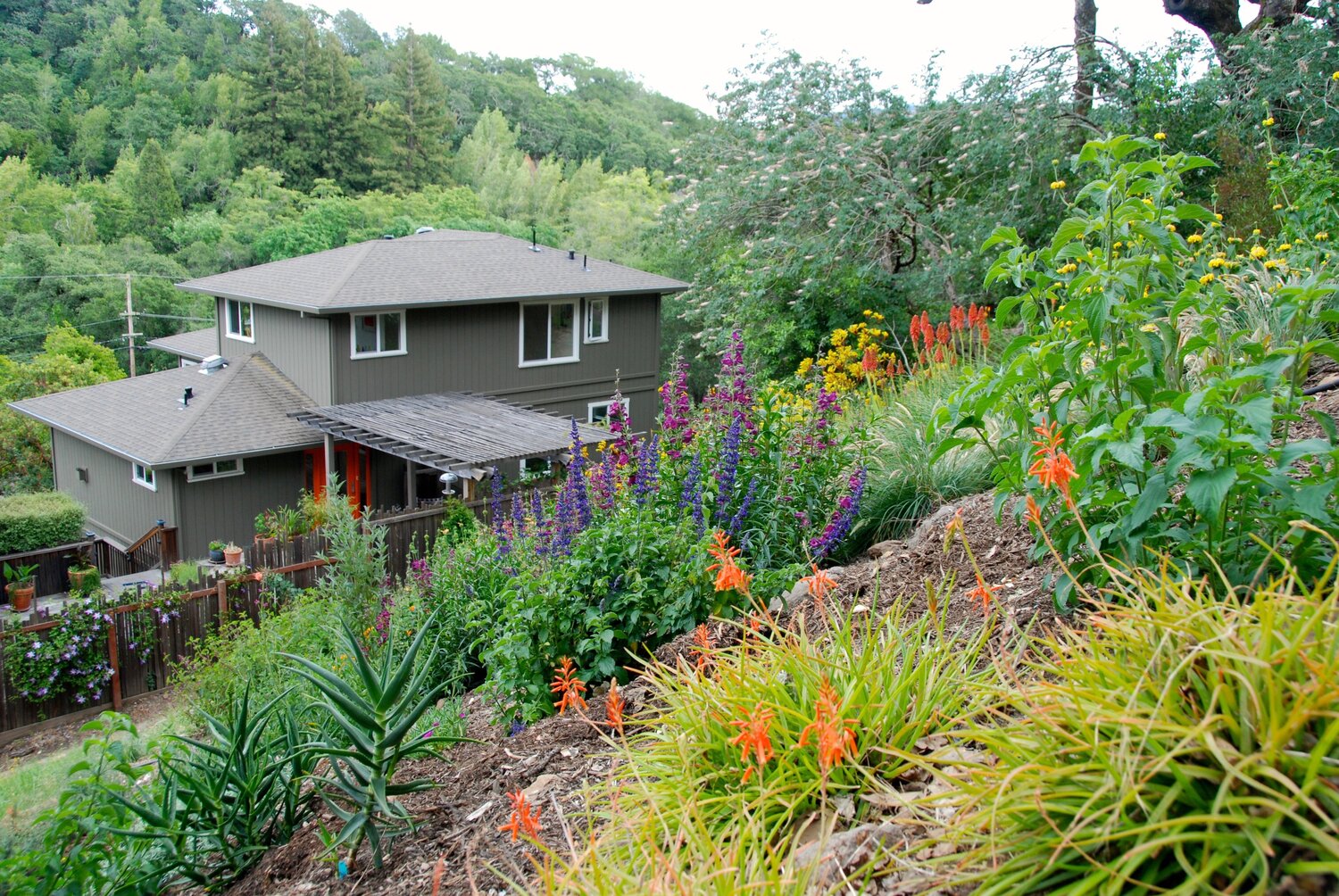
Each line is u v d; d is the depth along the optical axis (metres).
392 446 14.77
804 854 2.14
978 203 12.88
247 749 3.64
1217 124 10.39
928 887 1.87
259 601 11.13
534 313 20.05
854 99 14.30
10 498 17.77
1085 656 2.12
